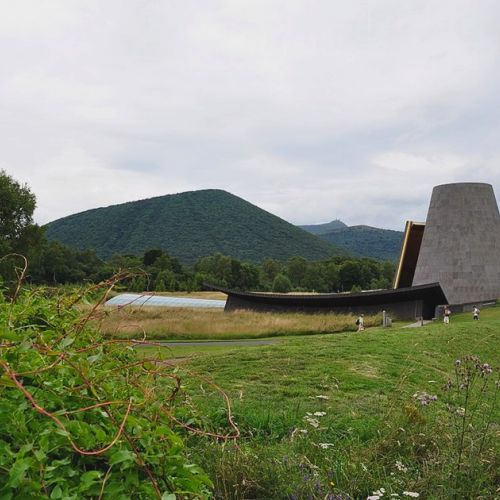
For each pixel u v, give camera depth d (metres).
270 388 9.15
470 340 18.61
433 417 6.36
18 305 3.10
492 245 51.69
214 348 20.77
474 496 4.34
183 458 2.47
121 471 2.24
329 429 6.24
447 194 52.53
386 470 4.96
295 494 4.04
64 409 2.26
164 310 37.72
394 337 17.53
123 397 2.74
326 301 43.47
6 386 2.20
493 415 6.61
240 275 107.62
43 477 2.04
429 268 52.25
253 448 5.14
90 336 3.05
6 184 43.91
